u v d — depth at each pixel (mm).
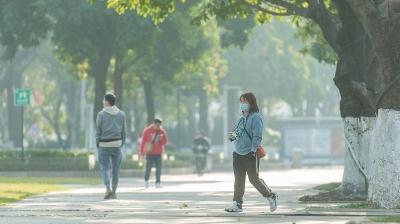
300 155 118062
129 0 42344
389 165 26141
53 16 71812
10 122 128875
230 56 148750
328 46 57781
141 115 159250
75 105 145750
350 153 33312
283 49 155250
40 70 151375
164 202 32875
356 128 33219
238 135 26219
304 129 131250
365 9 26203
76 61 76250
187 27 78438
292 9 41688
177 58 82688
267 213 25922
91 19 71750
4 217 24797
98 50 74938
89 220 23594
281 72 152375
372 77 33000
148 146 46594
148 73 83562
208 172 94875
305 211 26172
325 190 43344
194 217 24703
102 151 35125
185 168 88750
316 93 174125
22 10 71188
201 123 138000
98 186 48844
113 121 35125
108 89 92562
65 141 123062
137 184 54000
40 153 81562
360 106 33188
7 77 128125
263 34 150750
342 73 32938
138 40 74250
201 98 137750
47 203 31875
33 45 73688
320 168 115062
